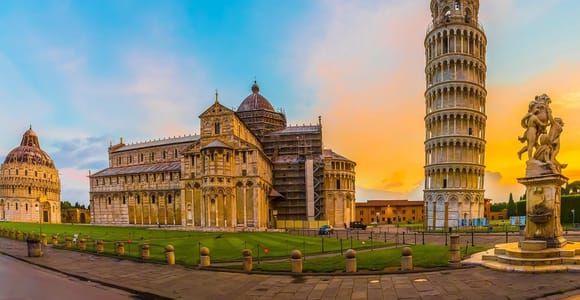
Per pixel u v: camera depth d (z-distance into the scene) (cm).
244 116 13112
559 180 2905
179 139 14212
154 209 13062
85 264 3812
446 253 3603
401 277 2691
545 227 2927
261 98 13638
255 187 9538
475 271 2692
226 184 9431
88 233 7994
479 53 9712
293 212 11875
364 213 18700
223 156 9450
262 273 3066
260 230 8975
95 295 2530
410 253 2908
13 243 6156
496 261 2884
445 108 9475
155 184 13100
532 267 2573
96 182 14400
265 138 12862
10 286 2816
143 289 2642
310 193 11644
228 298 2352
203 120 9981
